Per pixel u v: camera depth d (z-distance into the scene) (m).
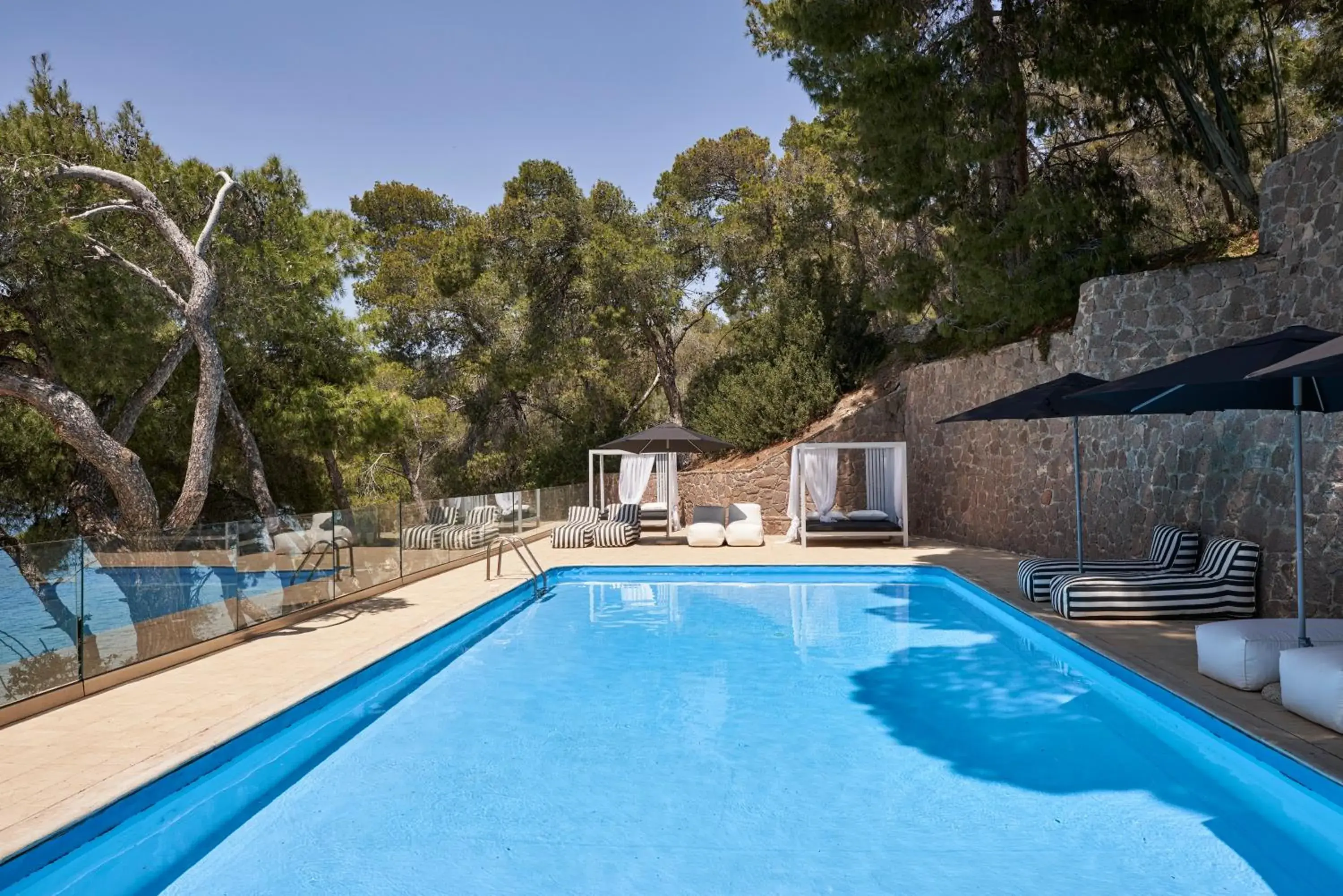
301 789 4.94
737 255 24.69
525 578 12.12
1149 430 10.61
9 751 4.80
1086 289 11.91
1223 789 4.75
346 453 18.97
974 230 13.20
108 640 6.28
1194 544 8.78
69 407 8.12
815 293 22.39
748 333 24.38
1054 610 8.66
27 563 5.58
